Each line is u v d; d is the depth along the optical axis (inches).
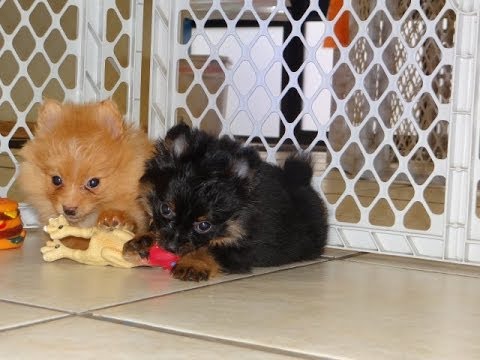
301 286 42.6
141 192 46.5
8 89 52.5
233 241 45.1
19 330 35.6
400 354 35.0
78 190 45.8
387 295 41.6
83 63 53.4
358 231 49.9
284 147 62.9
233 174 45.8
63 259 45.8
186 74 58.6
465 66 47.3
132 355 34.0
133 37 53.6
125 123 47.8
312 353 34.7
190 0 55.2
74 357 33.7
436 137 74.0
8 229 47.4
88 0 53.4
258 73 52.0
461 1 47.3
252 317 37.9
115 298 39.6
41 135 47.2
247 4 52.0
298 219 48.1
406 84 71.0
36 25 79.2
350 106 71.1
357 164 72.6
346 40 61.6
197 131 47.6
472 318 38.8
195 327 36.5
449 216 47.8
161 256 44.5
